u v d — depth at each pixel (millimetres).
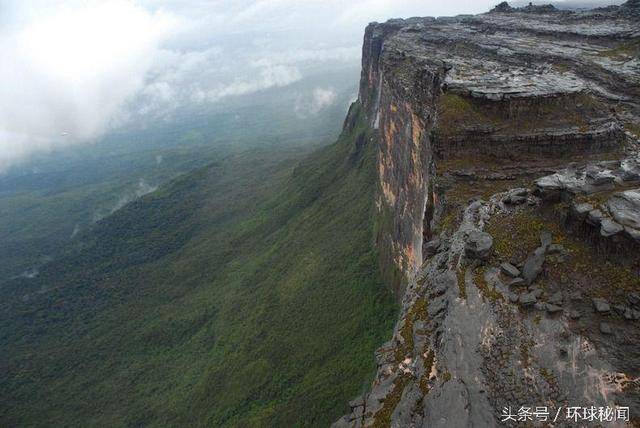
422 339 23750
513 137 40500
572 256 23109
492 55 68750
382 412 21266
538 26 84500
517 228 26500
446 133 41969
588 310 21000
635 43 61344
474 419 18484
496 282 24031
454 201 36812
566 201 25188
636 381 18266
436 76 54844
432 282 27531
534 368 19781
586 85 46219
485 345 21250
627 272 21047
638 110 44281
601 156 38781
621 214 21812
